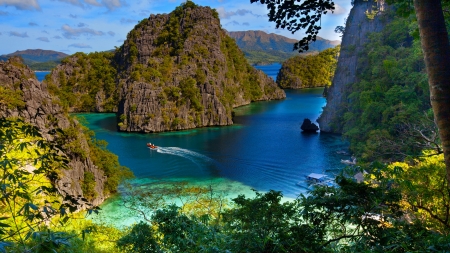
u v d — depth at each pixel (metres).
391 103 57.06
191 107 111.94
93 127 110.38
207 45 152.62
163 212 14.35
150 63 135.88
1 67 43.41
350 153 67.44
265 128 101.56
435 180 18.42
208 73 134.00
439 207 17.97
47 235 6.32
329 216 10.48
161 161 66.88
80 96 155.75
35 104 42.19
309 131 93.12
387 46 69.94
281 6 9.11
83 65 164.00
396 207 10.27
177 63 140.75
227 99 132.38
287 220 11.27
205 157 68.94
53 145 7.93
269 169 59.94
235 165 62.91
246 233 10.84
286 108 147.12
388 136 46.03
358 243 9.47
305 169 59.19
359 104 73.25
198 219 14.69
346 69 89.12
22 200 12.07
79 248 18.55
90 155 48.69
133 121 103.38
